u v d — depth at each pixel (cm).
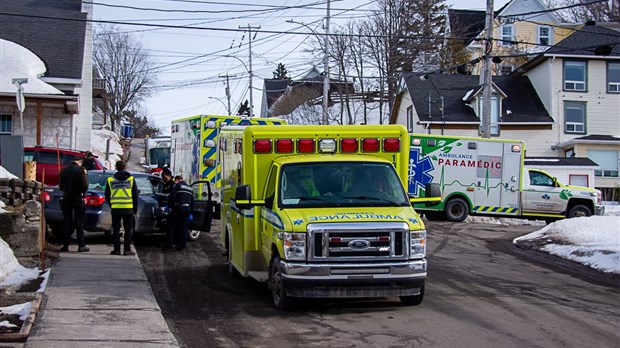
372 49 5059
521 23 5516
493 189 2305
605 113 4156
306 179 979
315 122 5544
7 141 1402
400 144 1037
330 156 1023
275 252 950
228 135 1248
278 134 1030
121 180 1320
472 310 949
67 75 2678
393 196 980
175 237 1560
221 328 844
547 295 1084
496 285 1166
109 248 1406
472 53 5378
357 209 938
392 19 5153
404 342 777
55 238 1513
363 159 1012
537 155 4128
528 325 866
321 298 975
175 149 2386
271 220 959
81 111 3148
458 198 2295
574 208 2372
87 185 1334
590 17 5784
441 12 5644
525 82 4353
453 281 1194
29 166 1602
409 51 5259
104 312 856
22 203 1259
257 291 1083
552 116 4125
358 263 884
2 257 1078
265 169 1032
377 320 884
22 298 918
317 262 879
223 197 1321
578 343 785
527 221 2564
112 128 6956
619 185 4003
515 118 4109
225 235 1281
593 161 3859
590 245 1562
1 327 774
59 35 2930
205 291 1081
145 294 974
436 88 4303
